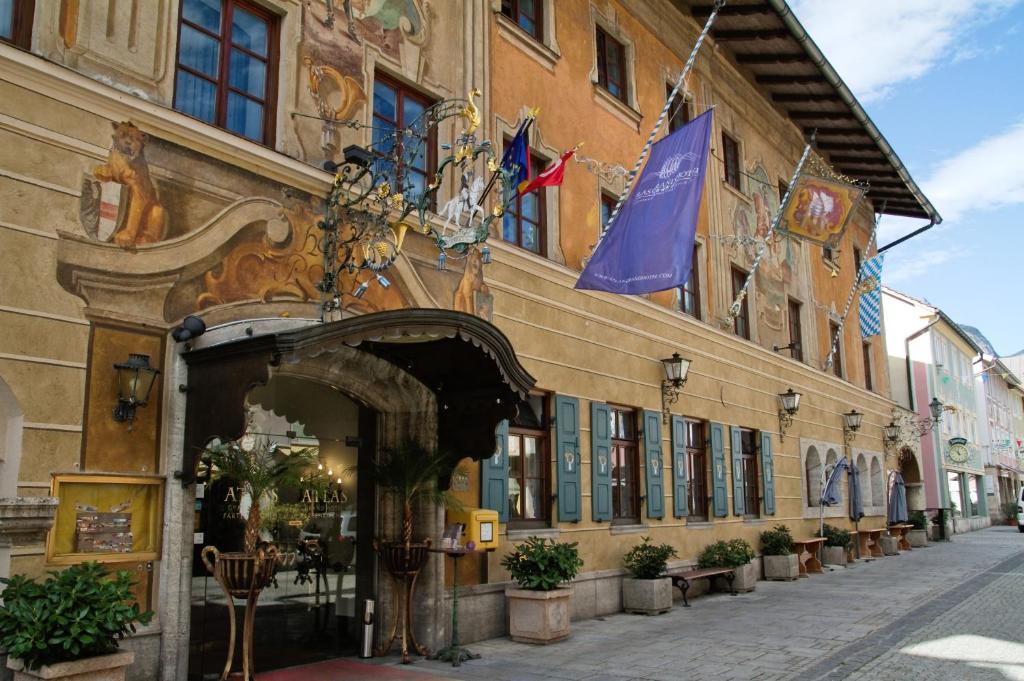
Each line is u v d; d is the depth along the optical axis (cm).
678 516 1455
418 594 927
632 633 1053
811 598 1410
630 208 1043
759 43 1800
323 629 887
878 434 2688
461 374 924
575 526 1187
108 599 555
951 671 801
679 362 1423
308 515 883
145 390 677
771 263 2014
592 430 1247
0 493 601
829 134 2252
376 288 912
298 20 870
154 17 740
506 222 1151
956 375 4231
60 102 657
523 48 1211
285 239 816
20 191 626
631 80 1483
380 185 848
